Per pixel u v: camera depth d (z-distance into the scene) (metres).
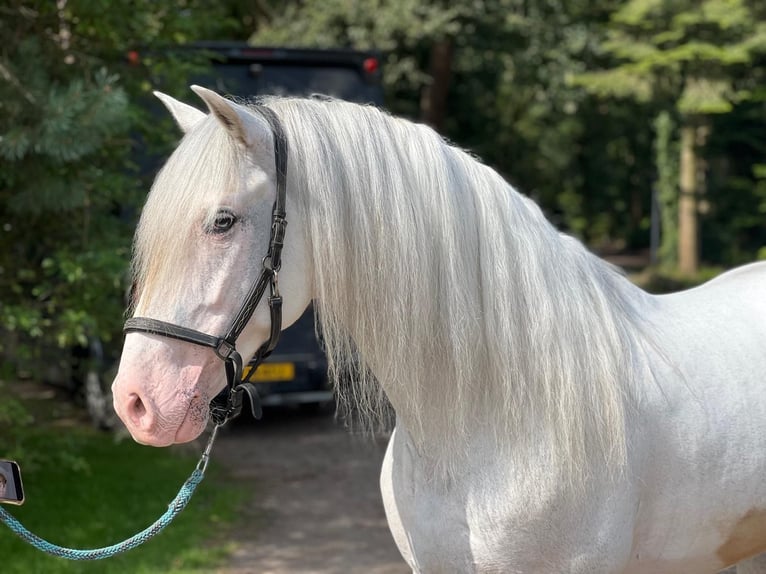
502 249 1.75
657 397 1.78
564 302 1.76
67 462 5.03
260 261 1.63
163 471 5.67
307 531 4.66
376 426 1.96
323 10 12.12
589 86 13.98
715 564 1.92
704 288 2.12
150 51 4.90
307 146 1.67
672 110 17.22
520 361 1.72
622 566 1.76
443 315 1.72
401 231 1.68
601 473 1.71
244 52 6.90
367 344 1.74
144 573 3.92
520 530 1.71
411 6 11.91
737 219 19.05
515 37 13.63
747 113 18.66
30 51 4.14
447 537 1.75
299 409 7.84
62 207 4.12
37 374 5.05
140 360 1.58
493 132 17.55
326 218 1.66
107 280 4.39
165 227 1.59
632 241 29.55
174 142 4.79
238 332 1.62
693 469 1.79
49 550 1.78
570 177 27.58
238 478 5.69
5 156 3.91
